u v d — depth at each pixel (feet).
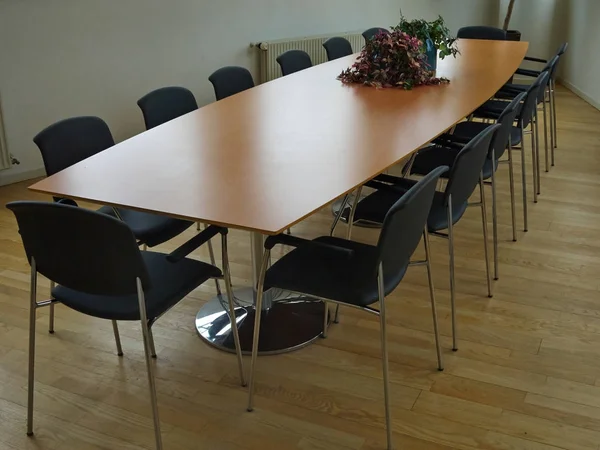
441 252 11.52
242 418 7.43
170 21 16.94
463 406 7.59
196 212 6.55
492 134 9.19
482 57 15.40
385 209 9.18
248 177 7.51
